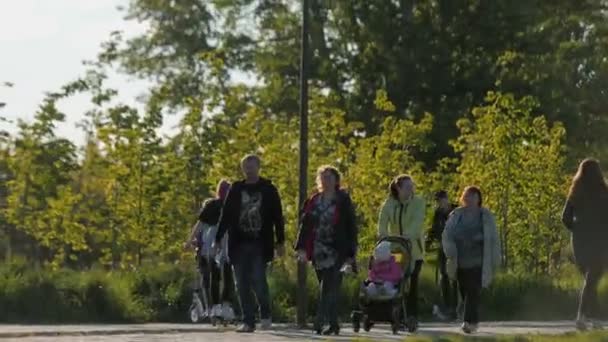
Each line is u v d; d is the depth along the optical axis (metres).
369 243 91.38
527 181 95.69
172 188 92.94
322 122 96.50
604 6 146.38
